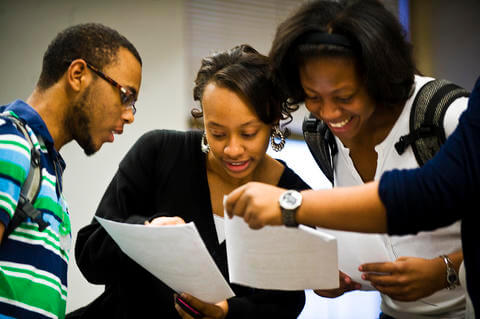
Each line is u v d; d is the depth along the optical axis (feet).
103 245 5.77
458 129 3.64
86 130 5.55
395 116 5.13
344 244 5.26
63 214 5.33
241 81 5.22
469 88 14.38
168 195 6.00
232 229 4.64
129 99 5.69
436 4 14.39
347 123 4.89
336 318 13.55
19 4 11.33
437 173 3.53
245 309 5.69
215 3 13.16
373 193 3.60
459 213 3.59
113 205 5.95
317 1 4.76
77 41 5.51
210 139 5.47
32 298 4.66
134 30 11.98
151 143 6.19
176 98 12.11
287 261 4.65
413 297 4.89
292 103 5.25
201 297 5.22
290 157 13.52
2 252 4.62
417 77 5.23
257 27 13.56
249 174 6.01
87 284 11.01
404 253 5.35
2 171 4.53
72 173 11.26
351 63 4.58
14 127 4.83
